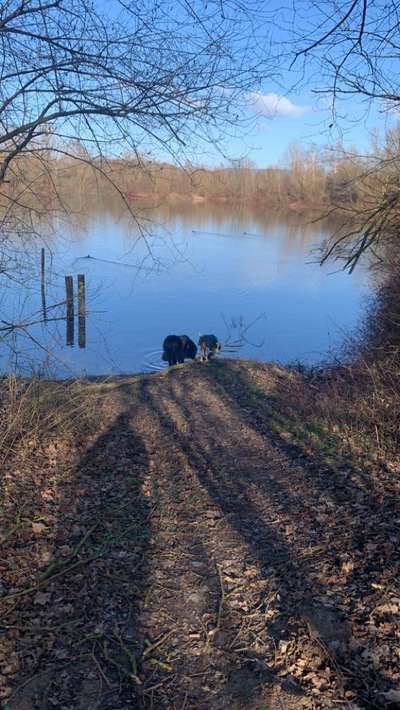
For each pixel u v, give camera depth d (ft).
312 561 13.14
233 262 100.78
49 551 13.61
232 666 10.05
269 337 55.88
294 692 9.27
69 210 19.42
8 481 16.96
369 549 13.25
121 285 73.77
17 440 19.81
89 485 17.90
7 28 13.65
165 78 13.75
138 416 26.55
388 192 22.15
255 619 11.28
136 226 18.88
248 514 16.07
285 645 10.36
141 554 13.84
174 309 65.82
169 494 17.65
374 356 28.04
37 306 42.88
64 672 9.87
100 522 15.39
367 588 11.70
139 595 12.14
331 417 23.40
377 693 9.12
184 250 92.58
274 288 79.87
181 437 23.52
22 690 9.41
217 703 9.23
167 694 9.46
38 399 21.54
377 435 19.85
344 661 9.87
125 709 9.12
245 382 33.35
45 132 15.57
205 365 38.37
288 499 16.80
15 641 10.46
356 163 24.34
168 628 11.13
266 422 25.03
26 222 19.89
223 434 23.88
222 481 18.67
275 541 14.33
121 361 46.47
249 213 175.83
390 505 15.37
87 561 13.20
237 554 13.84
